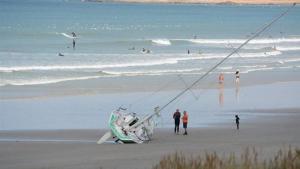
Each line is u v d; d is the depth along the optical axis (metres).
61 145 76.62
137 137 79.44
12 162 65.81
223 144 77.19
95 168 61.59
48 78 140.75
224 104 112.88
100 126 91.12
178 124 87.38
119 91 124.81
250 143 77.69
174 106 109.81
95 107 107.00
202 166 42.62
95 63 170.75
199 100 116.69
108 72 153.00
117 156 68.69
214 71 161.50
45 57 180.38
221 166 42.47
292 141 79.62
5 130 86.81
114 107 107.31
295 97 123.06
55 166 63.25
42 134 84.56
